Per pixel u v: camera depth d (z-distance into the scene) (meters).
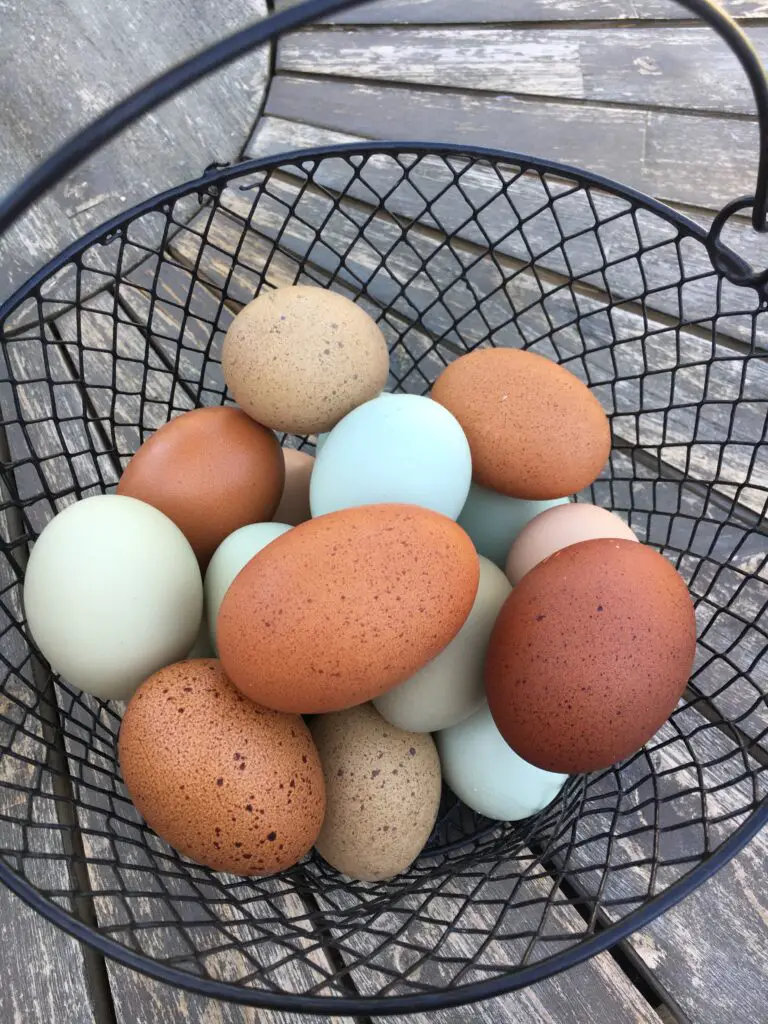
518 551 0.23
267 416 0.23
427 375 0.31
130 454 0.27
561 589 0.19
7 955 0.22
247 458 0.23
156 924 0.16
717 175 0.32
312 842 0.19
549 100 0.35
